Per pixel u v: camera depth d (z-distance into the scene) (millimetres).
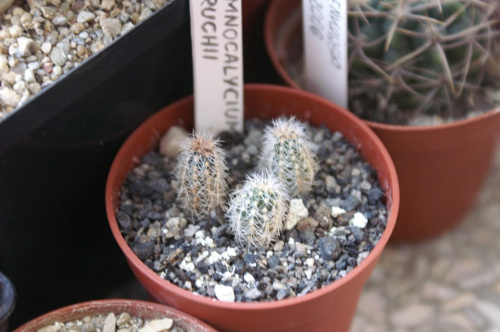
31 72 253
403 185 309
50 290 290
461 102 307
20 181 257
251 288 249
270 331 249
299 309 239
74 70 247
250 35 313
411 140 287
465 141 292
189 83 302
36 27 261
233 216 254
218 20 262
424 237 337
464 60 290
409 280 331
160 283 241
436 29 278
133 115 285
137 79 275
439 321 319
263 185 248
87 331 247
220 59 271
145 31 259
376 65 292
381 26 282
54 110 248
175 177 279
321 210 265
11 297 228
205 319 247
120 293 316
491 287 328
